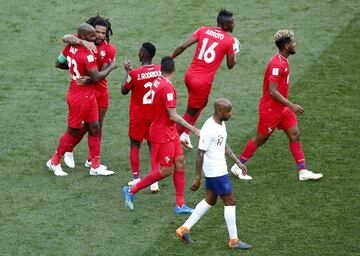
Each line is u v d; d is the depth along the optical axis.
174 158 38.81
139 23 61.56
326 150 45.25
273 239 36.94
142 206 40.16
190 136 48.28
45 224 38.38
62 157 45.69
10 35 60.31
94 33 41.88
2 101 51.59
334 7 63.72
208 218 38.91
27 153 45.50
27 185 42.09
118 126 48.94
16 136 47.38
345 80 53.44
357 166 43.44
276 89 40.78
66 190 41.69
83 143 47.44
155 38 59.38
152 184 40.75
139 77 40.50
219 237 37.22
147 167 44.53
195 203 40.56
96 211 39.59
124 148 46.44
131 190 39.38
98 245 36.56
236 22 61.44
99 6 64.25
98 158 43.34
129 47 58.34
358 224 38.00
